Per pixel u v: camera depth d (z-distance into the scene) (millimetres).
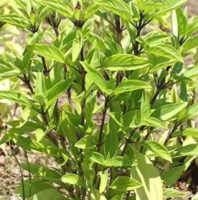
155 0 667
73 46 611
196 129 721
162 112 681
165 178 762
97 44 682
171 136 738
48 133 713
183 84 766
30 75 722
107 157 676
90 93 708
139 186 676
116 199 710
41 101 648
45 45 622
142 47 678
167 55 630
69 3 632
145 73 682
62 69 737
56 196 729
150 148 669
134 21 662
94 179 711
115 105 711
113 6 613
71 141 710
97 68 649
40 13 674
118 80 700
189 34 705
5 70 655
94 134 738
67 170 736
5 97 647
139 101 711
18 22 670
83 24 643
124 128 665
